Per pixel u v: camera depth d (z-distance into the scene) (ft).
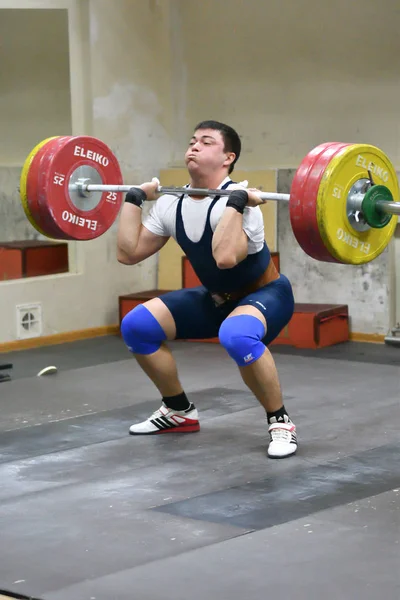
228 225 15.12
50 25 26.76
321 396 20.03
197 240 15.94
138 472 15.33
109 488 14.58
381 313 26.03
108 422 18.34
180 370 22.72
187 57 28.73
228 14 27.91
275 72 27.37
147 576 11.36
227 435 17.28
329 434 17.24
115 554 12.05
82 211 17.57
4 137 27.43
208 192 15.58
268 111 27.63
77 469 15.53
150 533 12.73
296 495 14.08
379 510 13.37
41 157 17.13
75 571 11.55
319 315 25.22
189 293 16.81
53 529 12.94
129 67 27.94
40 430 17.84
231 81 28.12
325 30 26.48
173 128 29.19
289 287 16.56
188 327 16.76
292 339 25.58
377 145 26.11
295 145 27.35
